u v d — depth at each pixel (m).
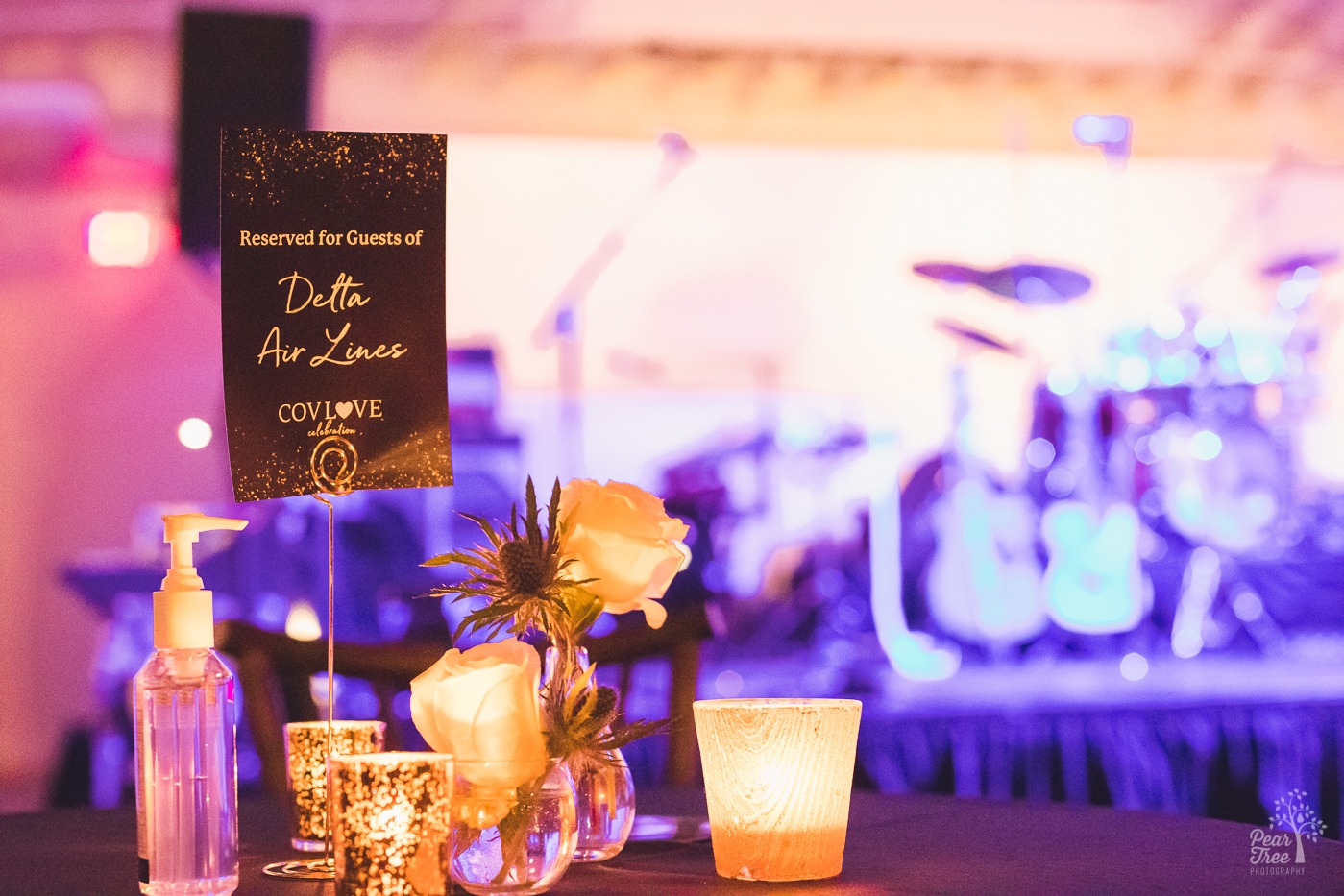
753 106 5.54
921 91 5.55
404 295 0.98
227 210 0.94
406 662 1.61
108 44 5.07
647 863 0.95
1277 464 5.11
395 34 5.14
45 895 0.85
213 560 4.55
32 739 5.05
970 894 0.81
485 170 5.47
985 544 5.08
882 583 5.05
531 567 0.88
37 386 5.25
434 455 0.98
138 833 0.83
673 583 4.70
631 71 5.41
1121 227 5.66
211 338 5.34
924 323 5.62
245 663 1.55
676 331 5.57
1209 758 4.54
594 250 5.53
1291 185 5.68
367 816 0.75
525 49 5.28
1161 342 5.22
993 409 5.52
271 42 4.99
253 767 3.84
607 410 5.52
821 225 5.64
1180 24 5.44
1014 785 4.46
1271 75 5.59
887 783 4.41
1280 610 5.00
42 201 5.27
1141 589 5.05
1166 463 5.11
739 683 4.67
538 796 0.82
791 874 0.85
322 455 0.95
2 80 5.07
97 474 5.25
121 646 4.86
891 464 5.21
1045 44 5.47
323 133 0.97
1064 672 4.93
